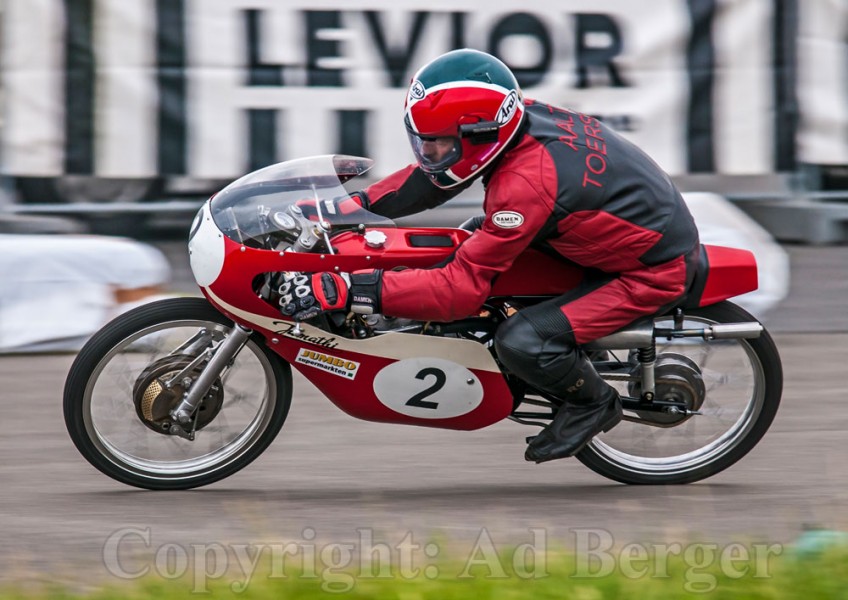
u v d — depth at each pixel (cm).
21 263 2441
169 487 1673
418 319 1545
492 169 1531
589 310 1562
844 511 1595
